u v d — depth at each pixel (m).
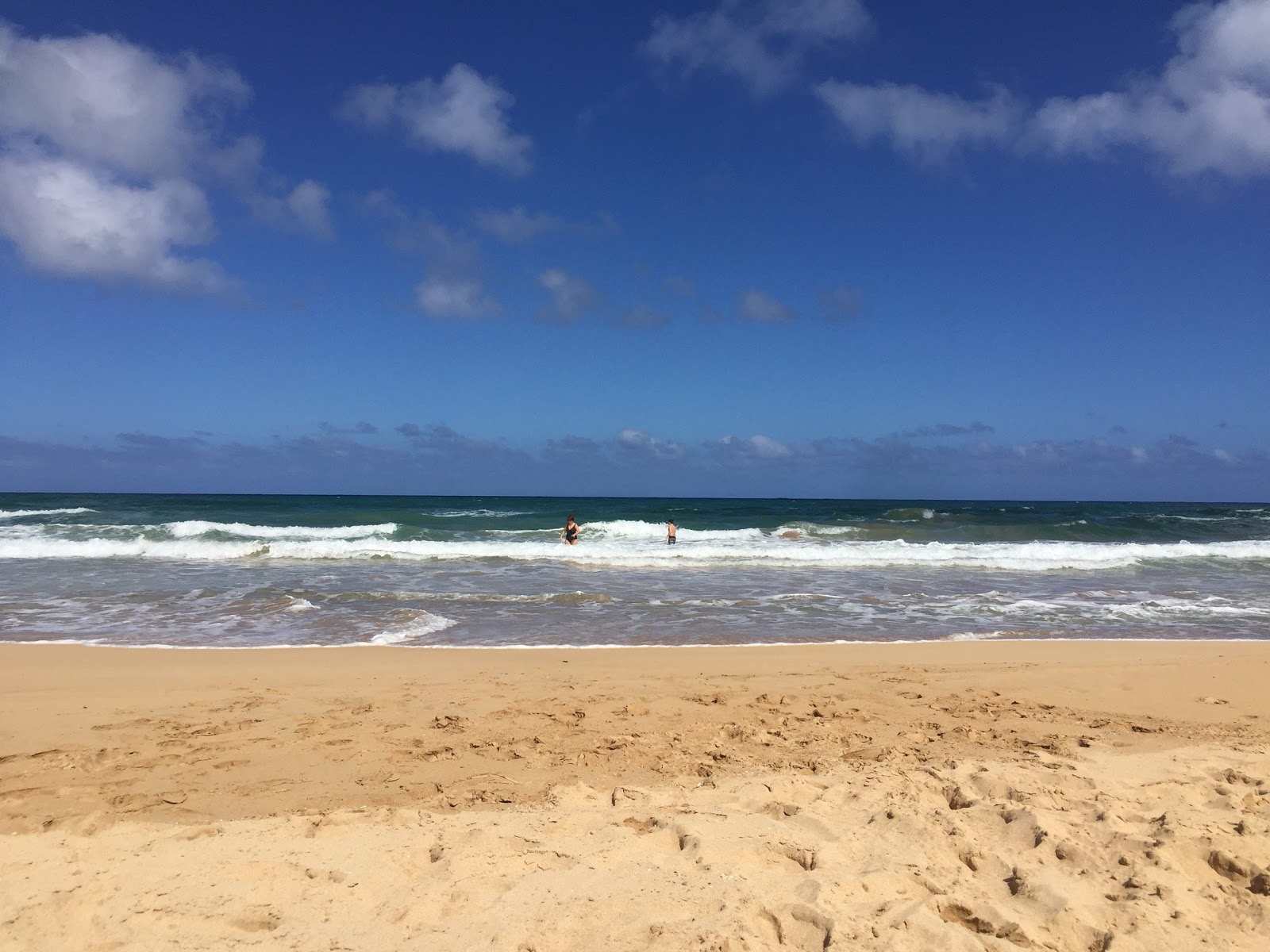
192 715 7.11
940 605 14.22
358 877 3.67
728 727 6.84
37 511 41.50
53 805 5.08
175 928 3.18
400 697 7.73
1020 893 3.61
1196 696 8.08
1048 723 7.07
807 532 31.67
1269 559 22.78
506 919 3.30
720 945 3.09
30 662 9.09
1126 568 20.41
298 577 16.77
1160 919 3.35
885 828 4.36
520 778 5.60
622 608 13.40
